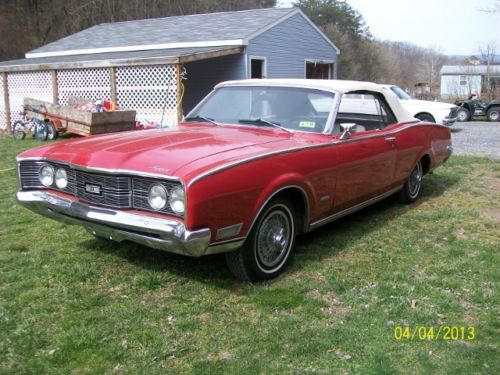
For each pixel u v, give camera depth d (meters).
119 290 3.75
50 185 4.06
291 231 4.11
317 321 3.33
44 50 20.47
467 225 5.44
